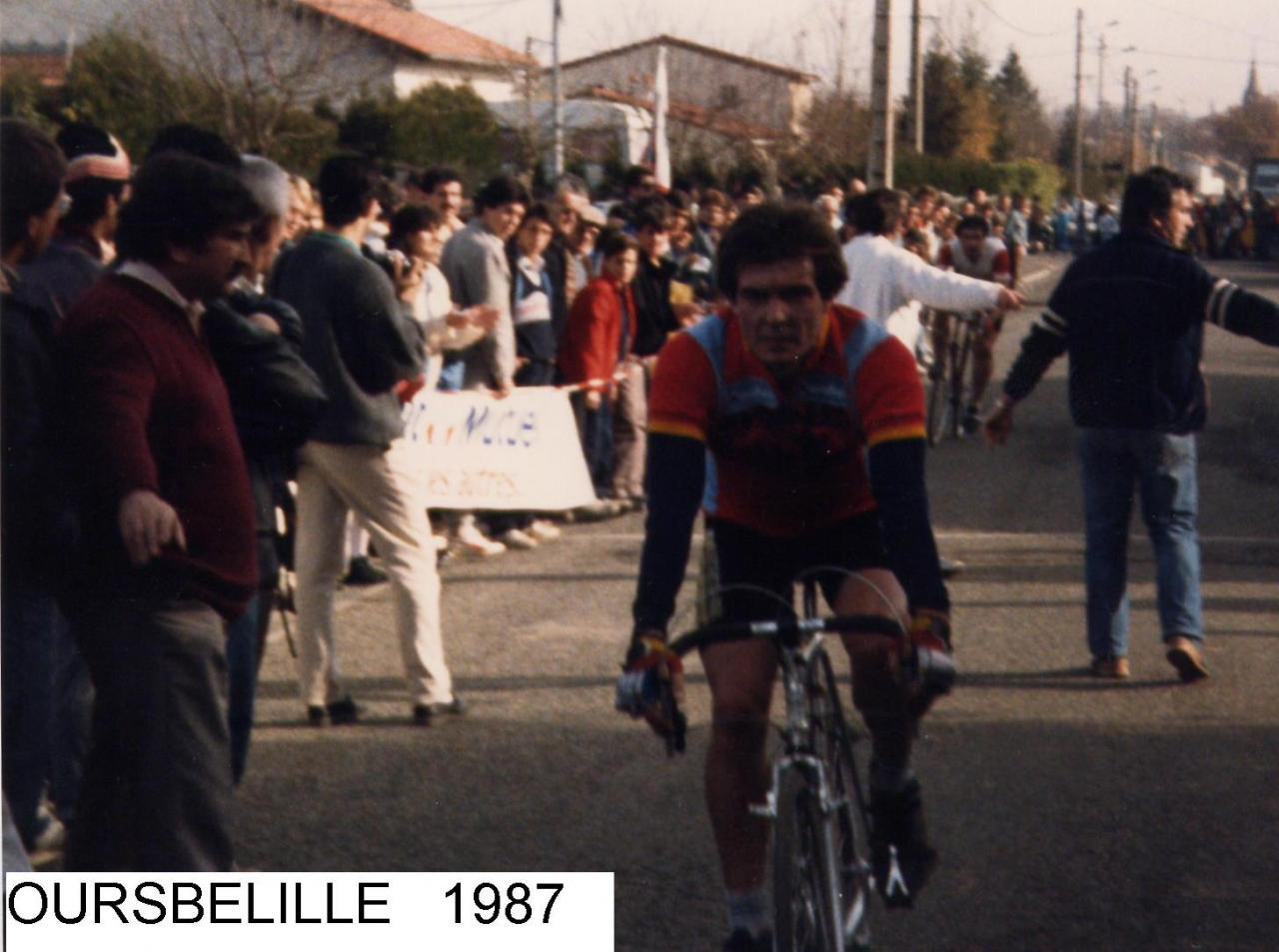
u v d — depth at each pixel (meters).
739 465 3.88
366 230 6.09
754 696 3.66
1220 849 4.98
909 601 3.62
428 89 32.09
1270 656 7.20
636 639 3.53
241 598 4.00
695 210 15.70
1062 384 18.69
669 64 39.31
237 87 24.27
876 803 3.95
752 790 3.68
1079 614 8.00
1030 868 4.82
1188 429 6.72
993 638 7.52
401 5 47.97
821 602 7.36
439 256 9.32
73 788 4.81
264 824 5.21
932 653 3.51
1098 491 6.82
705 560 4.05
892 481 3.69
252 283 5.19
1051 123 99.81
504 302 9.27
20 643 3.86
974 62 65.56
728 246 3.72
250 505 4.05
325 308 5.89
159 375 3.85
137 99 23.75
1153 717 6.33
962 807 5.32
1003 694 6.62
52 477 3.79
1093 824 5.18
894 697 3.82
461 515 9.52
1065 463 12.87
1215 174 97.94
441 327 8.42
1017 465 12.74
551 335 9.97
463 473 9.44
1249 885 4.71
